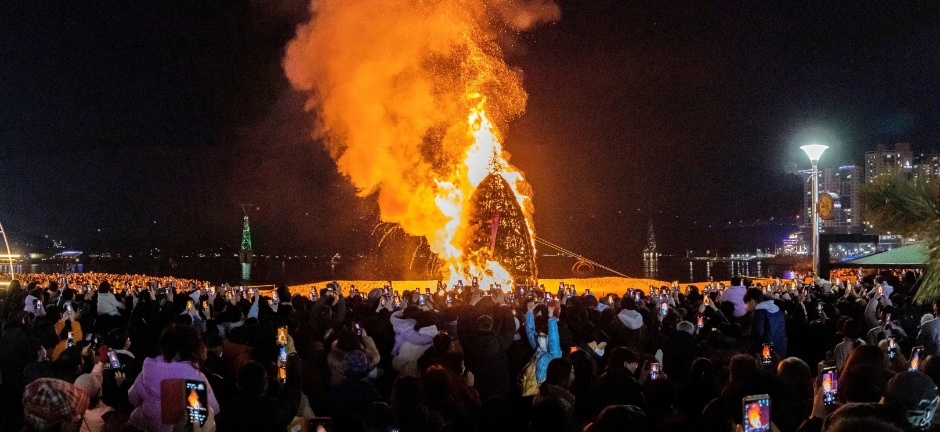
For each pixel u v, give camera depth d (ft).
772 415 16.39
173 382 16.75
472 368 25.81
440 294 48.44
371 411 17.13
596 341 28.25
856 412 10.84
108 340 26.99
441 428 16.92
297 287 80.28
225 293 53.47
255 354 25.55
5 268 138.21
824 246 73.10
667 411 17.37
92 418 18.76
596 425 13.93
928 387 12.11
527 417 18.52
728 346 26.27
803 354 32.09
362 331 26.63
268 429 16.35
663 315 36.45
